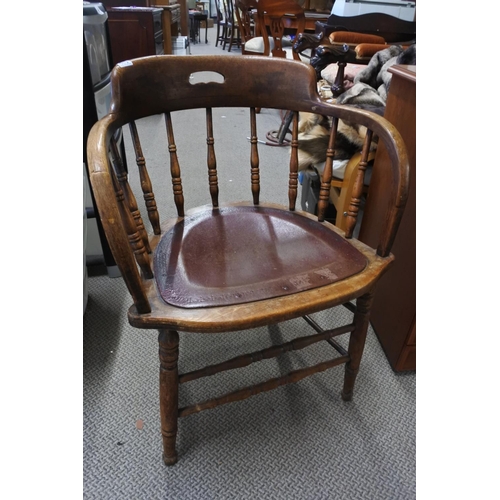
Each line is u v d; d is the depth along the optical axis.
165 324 0.52
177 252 0.68
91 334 1.02
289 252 0.69
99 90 1.02
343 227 1.21
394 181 0.62
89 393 0.87
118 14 2.30
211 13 8.85
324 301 0.57
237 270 0.63
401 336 0.90
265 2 2.28
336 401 0.88
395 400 0.89
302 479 0.73
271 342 1.03
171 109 0.75
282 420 0.83
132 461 0.74
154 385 0.89
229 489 0.71
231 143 2.37
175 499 0.69
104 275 1.25
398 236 0.91
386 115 0.95
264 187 1.83
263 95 0.80
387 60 1.28
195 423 0.82
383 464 0.76
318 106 0.77
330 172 0.78
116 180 0.53
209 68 0.76
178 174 0.81
